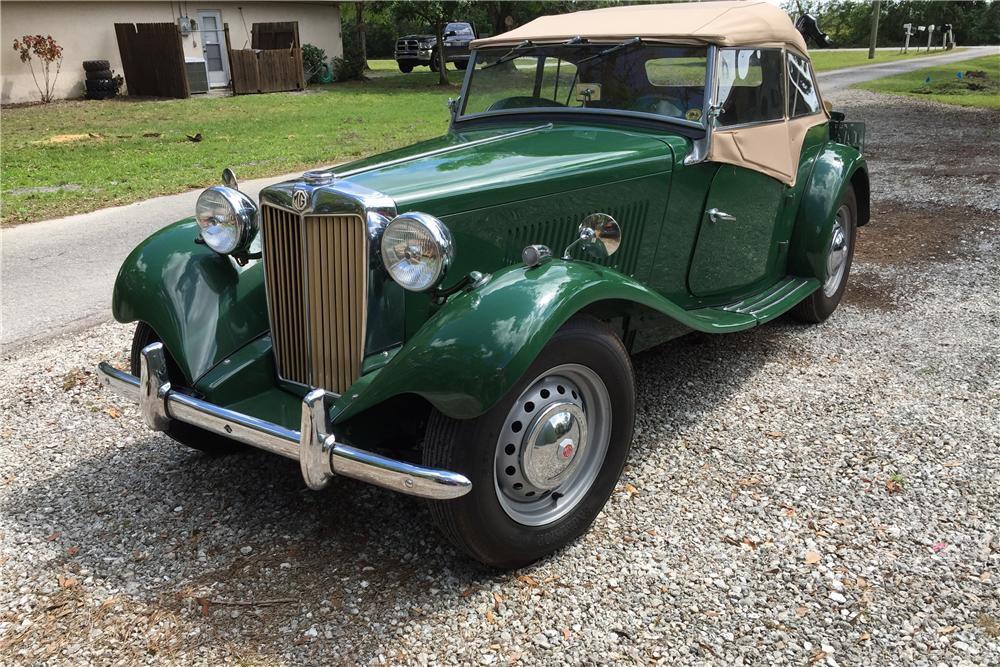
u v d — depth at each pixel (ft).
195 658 7.93
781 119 14.40
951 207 27.35
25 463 11.78
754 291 15.25
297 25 75.51
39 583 9.09
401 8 82.74
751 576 9.11
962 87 70.95
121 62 68.85
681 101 12.46
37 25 62.95
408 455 10.25
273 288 10.11
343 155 39.47
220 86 75.10
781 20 14.35
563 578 9.14
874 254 22.38
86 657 7.98
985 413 12.80
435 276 8.39
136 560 9.49
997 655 7.88
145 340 11.19
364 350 9.33
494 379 7.99
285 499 10.79
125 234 25.67
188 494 10.93
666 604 8.68
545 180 10.49
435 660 7.92
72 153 40.47
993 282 19.49
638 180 11.63
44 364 15.43
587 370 9.24
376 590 8.93
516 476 9.00
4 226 26.86
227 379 10.03
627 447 9.95
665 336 12.06
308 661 7.89
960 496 10.56
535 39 13.50
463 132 13.87
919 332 16.47
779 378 14.40
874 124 48.55
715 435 12.33
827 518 10.16
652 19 13.30
